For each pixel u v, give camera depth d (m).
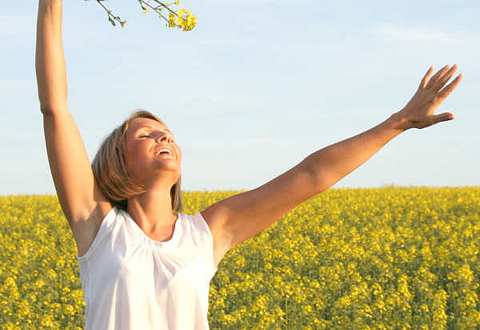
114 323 2.84
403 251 13.28
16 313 9.63
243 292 11.02
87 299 2.95
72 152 2.92
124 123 3.13
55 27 2.89
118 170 3.04
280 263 13.56
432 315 9.70
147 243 2.96
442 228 17.23
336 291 11.24
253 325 8.96
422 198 26.00
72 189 2.96
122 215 3.04
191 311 2.93
